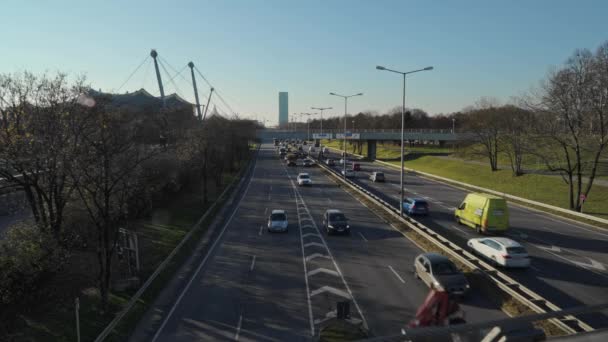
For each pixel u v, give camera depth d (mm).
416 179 66562
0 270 17844
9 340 15008
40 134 21281
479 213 30062
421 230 29594
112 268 23297
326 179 67312
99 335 15227
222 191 52500
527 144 50406
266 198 48625
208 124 50938
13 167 22000
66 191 24016
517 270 22031
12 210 28672
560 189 46156
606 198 40656
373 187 56781
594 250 25953
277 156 119750
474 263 22031
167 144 40844
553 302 17562
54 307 18031
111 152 19344
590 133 37875
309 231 32219
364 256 25266
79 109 21344
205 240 30078
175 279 22031
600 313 15984
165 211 38875
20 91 21578
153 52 80812
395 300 18250
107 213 18484
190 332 15938
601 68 35219
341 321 15031
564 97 36281
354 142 130000
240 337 15352
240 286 20641
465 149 86812
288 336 15297
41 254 19562
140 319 17250
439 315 7742
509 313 16562
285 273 22391
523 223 34219
